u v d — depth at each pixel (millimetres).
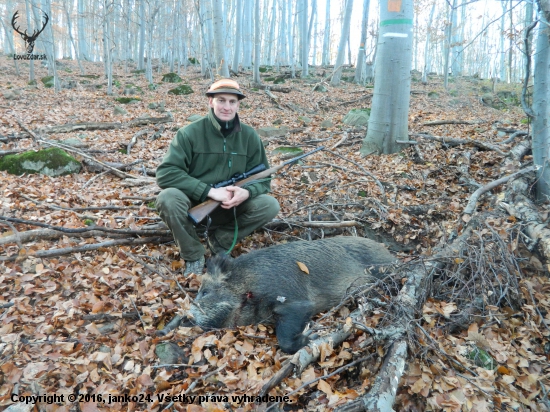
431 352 3387
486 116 12945
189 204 4574
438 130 10055
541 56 5297
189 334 3760
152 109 15008
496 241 4570
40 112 12836
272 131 10547
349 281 4301
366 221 5926
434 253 4711
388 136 8500
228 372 3330
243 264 3936
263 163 5141
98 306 3971
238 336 3793
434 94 20484
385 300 3947
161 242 5254
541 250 4613
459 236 4953
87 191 6629
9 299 4004
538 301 4164
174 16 30609
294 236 5625
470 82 26891
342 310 4113
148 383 3242
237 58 29219
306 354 3283
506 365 3496
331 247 4445
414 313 3684
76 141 8906
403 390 3107
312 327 3836
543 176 5535
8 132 9742
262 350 3625
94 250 4875
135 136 9820
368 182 6992
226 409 3025
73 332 3703
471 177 7066
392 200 6457
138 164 8062
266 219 4980
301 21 29953
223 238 5105
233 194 4613
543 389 3328
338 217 6043
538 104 5461
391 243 5801
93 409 3014
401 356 3111
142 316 3918
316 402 3051
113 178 7484
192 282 4488
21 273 4312
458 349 3541
